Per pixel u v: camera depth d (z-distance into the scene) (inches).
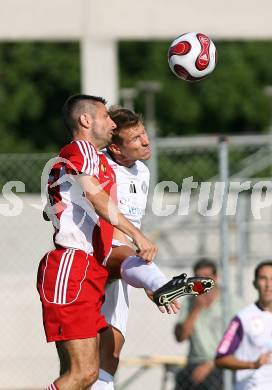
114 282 726.5
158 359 1084.5
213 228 1284.4
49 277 668.7
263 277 942.4
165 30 1326.3
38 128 3570.4
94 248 673.6
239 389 940.6
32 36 1309.1
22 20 1302.9
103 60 1337.4
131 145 724.0
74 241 671.8
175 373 1063.0
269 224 1298.0
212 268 1033.5
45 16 1306.6
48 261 672.4
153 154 1125.7
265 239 1358.3
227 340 943.0
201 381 1039.6
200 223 1325.0
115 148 730.2
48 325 668.1
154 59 3742.6
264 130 3796.8
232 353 942.4
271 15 1338.6
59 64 3577.8
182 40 733.3
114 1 1318.9
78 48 3602.4
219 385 1038.4
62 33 1314.0
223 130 3796.8
